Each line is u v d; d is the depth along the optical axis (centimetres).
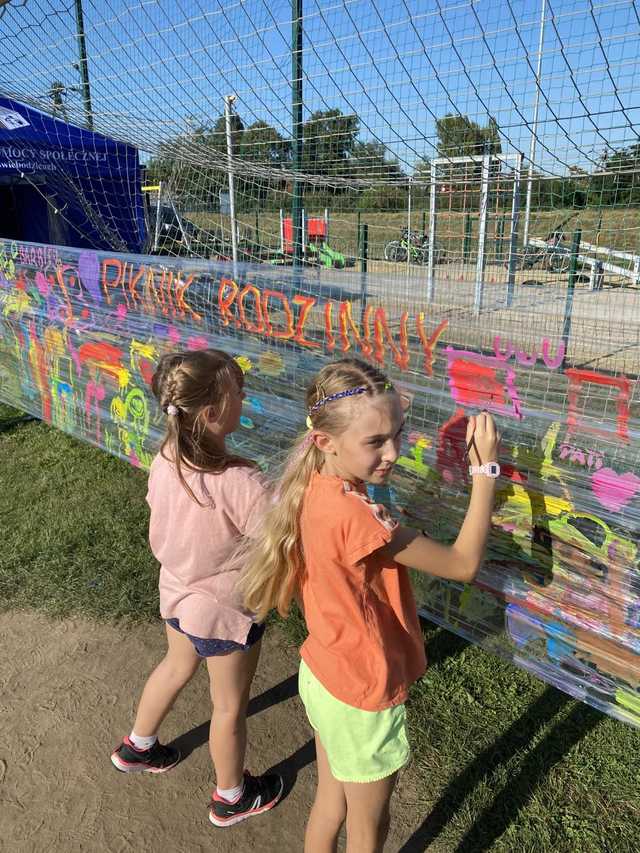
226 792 199
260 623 186
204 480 171
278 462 278
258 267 285
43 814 208
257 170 705
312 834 171
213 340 303
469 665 261
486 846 193
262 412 287
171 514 177
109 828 203
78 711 248
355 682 147
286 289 264
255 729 239
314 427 150
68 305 403
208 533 173
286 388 271
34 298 439
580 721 233
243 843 198
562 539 192
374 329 231
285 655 275
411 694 248
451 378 210
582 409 182
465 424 205
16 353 489
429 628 283
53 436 500
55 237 1085
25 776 221
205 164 743
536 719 235
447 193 841
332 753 153
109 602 308
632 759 218
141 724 213
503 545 207
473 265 977
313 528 146
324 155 648
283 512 156
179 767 223
